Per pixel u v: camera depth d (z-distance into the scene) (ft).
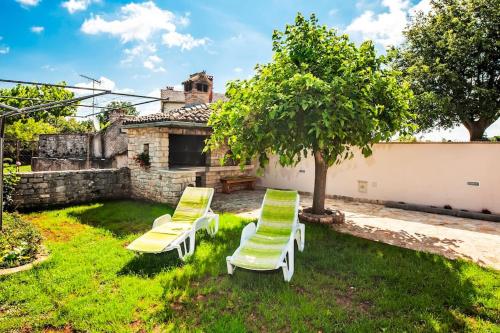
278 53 22.98
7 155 85.71
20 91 91.97
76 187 33.68
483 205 28.84
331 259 17.37
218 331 10.84
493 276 14.99
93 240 21.18
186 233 17.94
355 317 11.82
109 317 11.78
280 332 11.02
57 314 12.01
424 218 28.09
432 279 14.71
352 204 35.09
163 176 33.78
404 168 33.45
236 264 14.28
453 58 48.93
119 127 55.01
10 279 14.65
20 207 29.50
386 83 20.53
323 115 16.42
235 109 19.76
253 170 47.85
